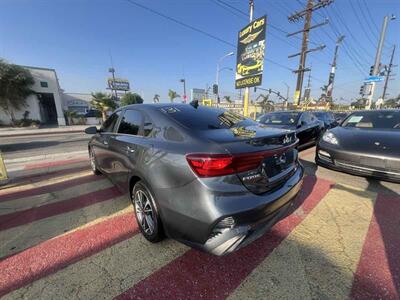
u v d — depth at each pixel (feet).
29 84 78.59
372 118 16.17
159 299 5.64
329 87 87.92
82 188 13.20
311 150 23.75
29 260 7.13
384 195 11.37
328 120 35.65
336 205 10.38
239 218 5.81
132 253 7.36
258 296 5.66
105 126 12.64
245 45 39.70
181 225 6.21
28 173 16.67
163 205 6.59
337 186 12.65
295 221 9.06
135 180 8.58
